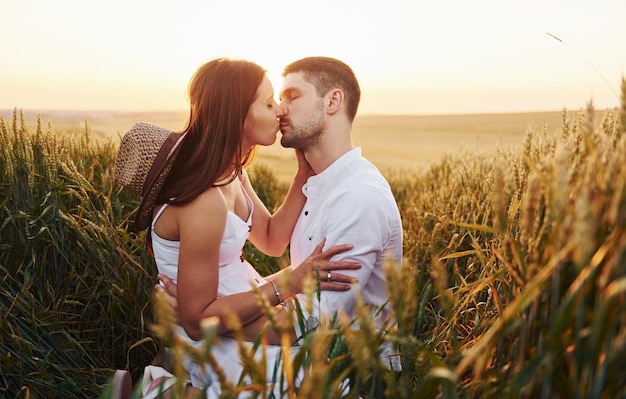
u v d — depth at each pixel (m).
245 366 1.31
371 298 2.40
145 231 3.19
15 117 3.10
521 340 1.29
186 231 2.11
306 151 2.53
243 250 3.99
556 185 1.16
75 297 2.89
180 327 2.25
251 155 2.69
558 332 1.08
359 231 2.23
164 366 2.20
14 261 2.90
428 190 4.99
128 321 2.85
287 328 1.29
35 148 3.24
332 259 2.26
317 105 2.43
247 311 2.10
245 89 2.17
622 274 1.08
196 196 2.08
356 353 1.21
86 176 3.50
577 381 1.12
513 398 1.13
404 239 3.58
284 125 2.48
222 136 2.14
